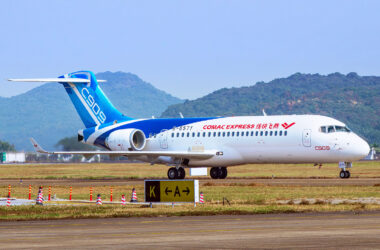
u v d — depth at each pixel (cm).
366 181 14650
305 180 15738
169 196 9981
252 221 7562
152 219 8094
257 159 15925
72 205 10512
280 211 8631
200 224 7388
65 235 6606
